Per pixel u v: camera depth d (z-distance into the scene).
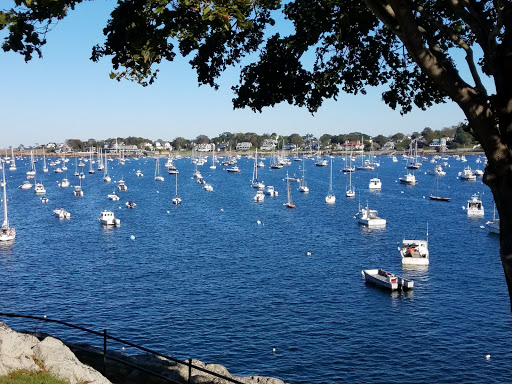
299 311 52.06
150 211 129.50
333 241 90.00
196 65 16.42
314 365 40.25
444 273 67.56
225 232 98.88
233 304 54.12
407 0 11.54
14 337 14.12
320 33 16.48
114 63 14.46
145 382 17.53
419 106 17.88
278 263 72.81
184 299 55.84
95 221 113.00
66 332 46.53
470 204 124.19
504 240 11.44
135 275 66.19
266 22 16.45
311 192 173.50
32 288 60.41
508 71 11.59
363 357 41.56
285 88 17.34
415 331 46.84
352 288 60.31
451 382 37.69
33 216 120.94
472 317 50.44
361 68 17.69
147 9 13.34
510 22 11.55
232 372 39.00
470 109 11.66
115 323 48.75
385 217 118.88
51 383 12.70
